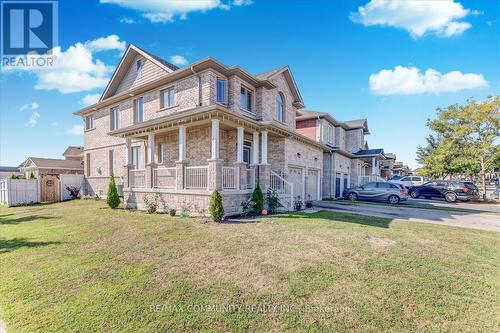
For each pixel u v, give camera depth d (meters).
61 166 26.41
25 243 6.31
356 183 24.67
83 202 15.27
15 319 3.14
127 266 4.73
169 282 4.05
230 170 10.05
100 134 18.12
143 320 3.07
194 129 12.43
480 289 3.90
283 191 12.98
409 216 11.22
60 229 7.73
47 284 4.06
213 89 11.76
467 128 20.53
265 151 11.48
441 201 19.11
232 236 6.62
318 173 18.70
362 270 4.50
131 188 12.31
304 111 22.95
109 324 3.01
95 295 3.68
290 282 4.02
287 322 3.03
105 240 6.45
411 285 3.98
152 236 6.67
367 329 2.92
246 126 10.94
